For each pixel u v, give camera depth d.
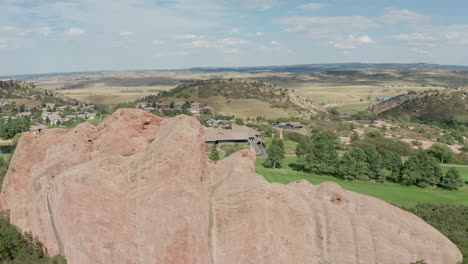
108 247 27.94
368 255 30.53
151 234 27.25
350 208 34.84
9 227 36.88
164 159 29.12
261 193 30.33
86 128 38.81
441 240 33.59
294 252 29.50
